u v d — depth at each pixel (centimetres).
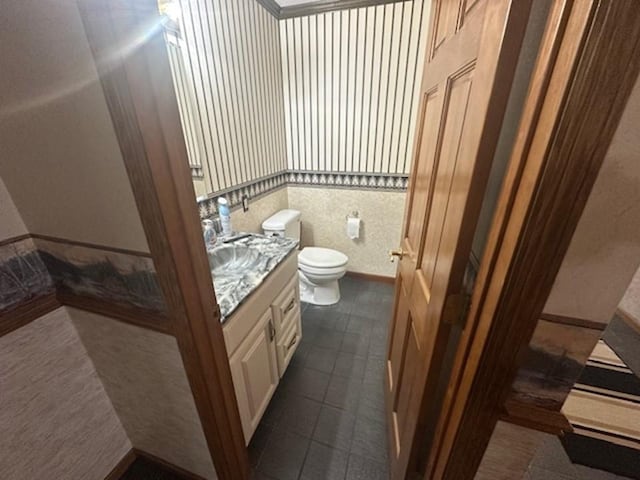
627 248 42
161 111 57
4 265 75
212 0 157
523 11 40
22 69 58
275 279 135
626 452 125
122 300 79
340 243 279
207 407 88
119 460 118
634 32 31
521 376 55
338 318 221
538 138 40
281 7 214
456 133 64
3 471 82
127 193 62
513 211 45
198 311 75
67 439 98
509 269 46
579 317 48
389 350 146
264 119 220
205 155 164
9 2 52
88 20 47
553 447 126
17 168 70
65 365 94
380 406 150
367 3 199
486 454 67
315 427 140
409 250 110
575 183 39
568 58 34
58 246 79
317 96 235
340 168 253
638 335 194
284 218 240
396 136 229
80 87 54
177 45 138
